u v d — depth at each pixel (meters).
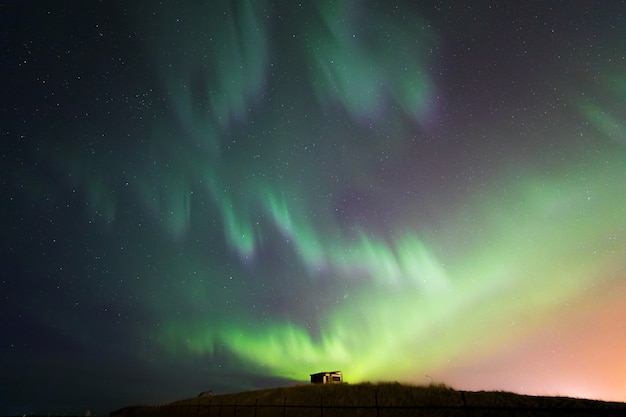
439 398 26.30
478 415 21.73
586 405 21.42
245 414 30.58
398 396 28.42
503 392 26.66
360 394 30.70
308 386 38.69
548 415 20.28
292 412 28.55
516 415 20.98
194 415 33.81
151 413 42.94
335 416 25.89
